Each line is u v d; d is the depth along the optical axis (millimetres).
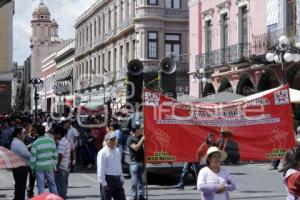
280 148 12086
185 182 17125
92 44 66500
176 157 11797
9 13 45188
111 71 57406
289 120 12156
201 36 39188
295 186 6852
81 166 23906
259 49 30531
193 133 11891
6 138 20422
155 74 45469
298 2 27578
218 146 11812
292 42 26422
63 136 13320
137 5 47906
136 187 12930
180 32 47875
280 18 28969
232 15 34562
